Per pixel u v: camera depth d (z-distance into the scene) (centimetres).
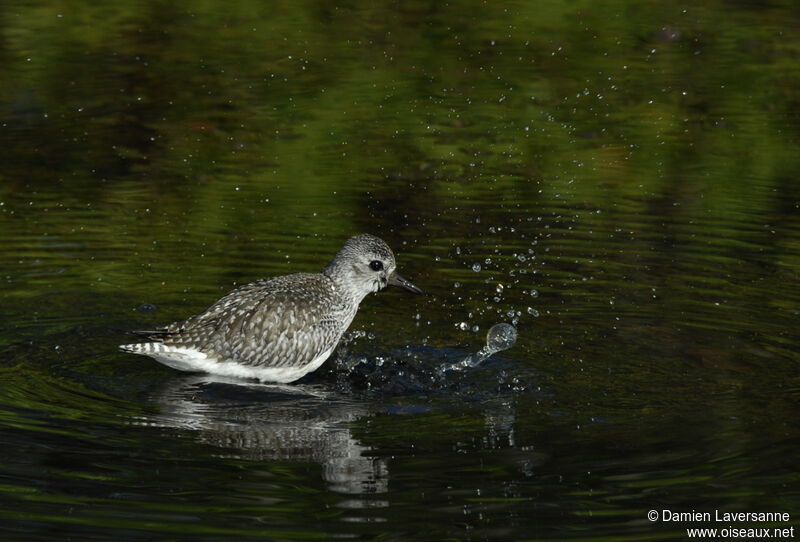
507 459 949
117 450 959
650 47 2409
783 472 922
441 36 2455
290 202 1716
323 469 931
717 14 2583
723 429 1009
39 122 2003
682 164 1900
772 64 2323
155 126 2012
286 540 813
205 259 1487
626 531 832
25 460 929
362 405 1087
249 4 2628
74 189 1739
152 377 1148
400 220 1653
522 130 2036
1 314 1284
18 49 2312
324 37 2452
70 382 1115
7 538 806
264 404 1089
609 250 1534
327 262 1488
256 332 1158
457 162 1900
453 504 870
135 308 1322
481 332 1277
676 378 1135
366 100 2150
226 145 1945
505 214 1683
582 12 2586
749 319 1294
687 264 1477
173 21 2519
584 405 1075
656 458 949
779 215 1678
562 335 1255
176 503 865
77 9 2536
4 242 1523
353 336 1269
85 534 817
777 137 2008
